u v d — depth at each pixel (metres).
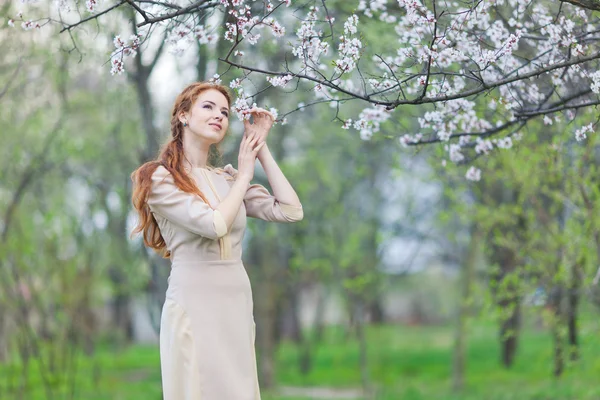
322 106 11.82
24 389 13.68
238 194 3.98
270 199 4.32
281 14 6.77
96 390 16.36
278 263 19.58
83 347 16.70
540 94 5.78
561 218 10.74
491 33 5.44
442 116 5.74
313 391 18.91
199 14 5.13
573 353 10.77
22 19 4.87
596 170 9.34
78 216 15.45
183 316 3.94
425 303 38.88
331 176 17.53
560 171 8.94
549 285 10.10
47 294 14.49
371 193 18.09
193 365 3.89
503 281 10.16
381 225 18.17
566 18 5.54
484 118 6.44
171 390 3.92
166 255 4.32
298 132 15.41
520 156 8.91
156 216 4.10
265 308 18.16
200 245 3.99
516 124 6.20
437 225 17.69
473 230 16.03
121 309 25.62
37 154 13.71
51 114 14.09
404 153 11.10
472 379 19.06
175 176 3.99
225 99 4.20
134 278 16.12
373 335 21.50
